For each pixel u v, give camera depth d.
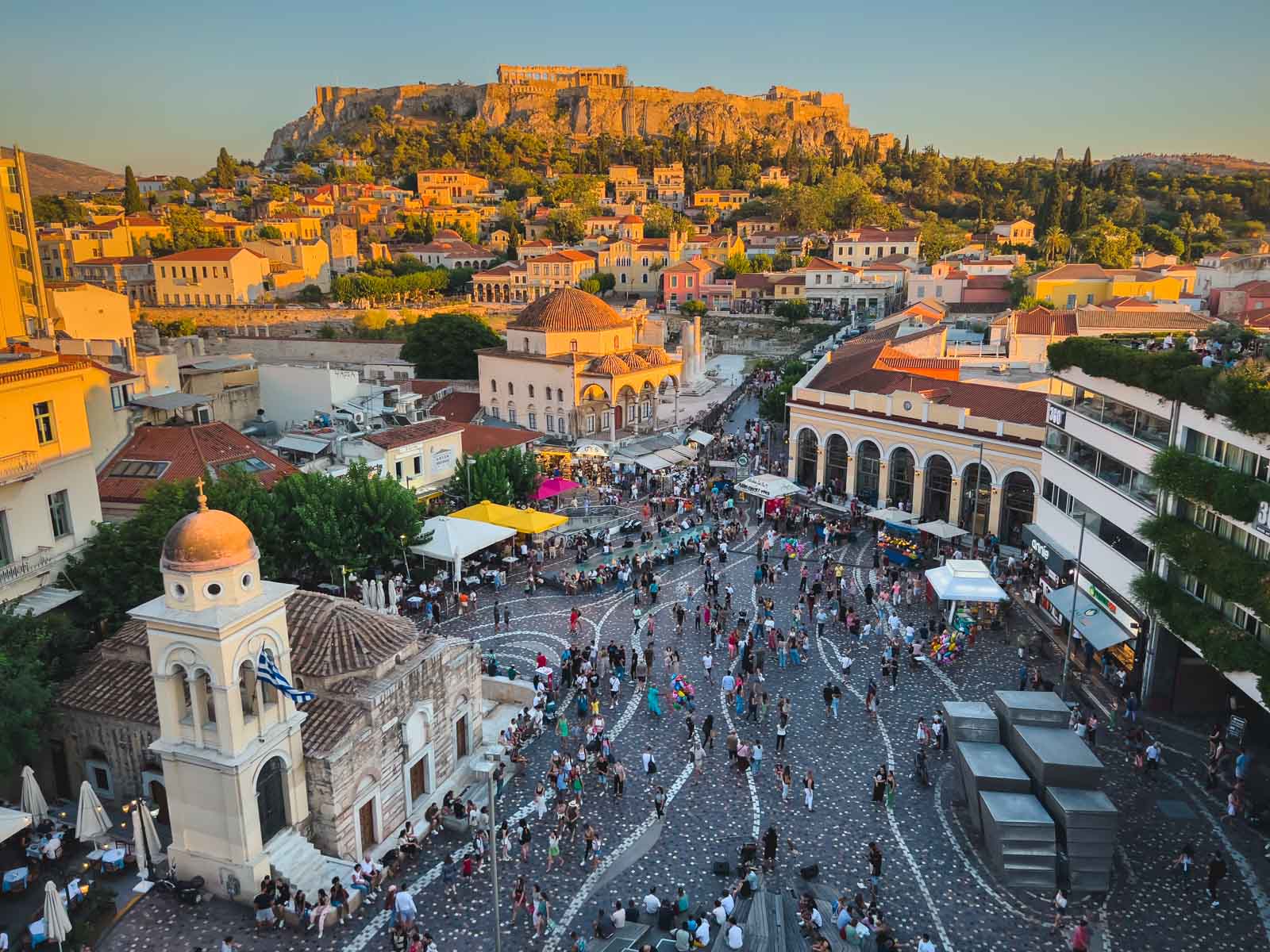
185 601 30.70
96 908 31.44
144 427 65.69
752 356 168.38
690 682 48.38
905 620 55.41
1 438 42.88
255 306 175.00
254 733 32.03
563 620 55.94
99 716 36.25
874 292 180.75
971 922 31.38
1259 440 36.28
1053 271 141.00
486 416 107.38
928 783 39.47
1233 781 39.12
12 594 42.66
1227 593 36.84
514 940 30.59
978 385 75.12
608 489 81.25
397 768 36.53
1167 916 31.59
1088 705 45.62
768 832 34.28
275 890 31.58
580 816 37.41
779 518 73.81
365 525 56.47
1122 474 47.62
